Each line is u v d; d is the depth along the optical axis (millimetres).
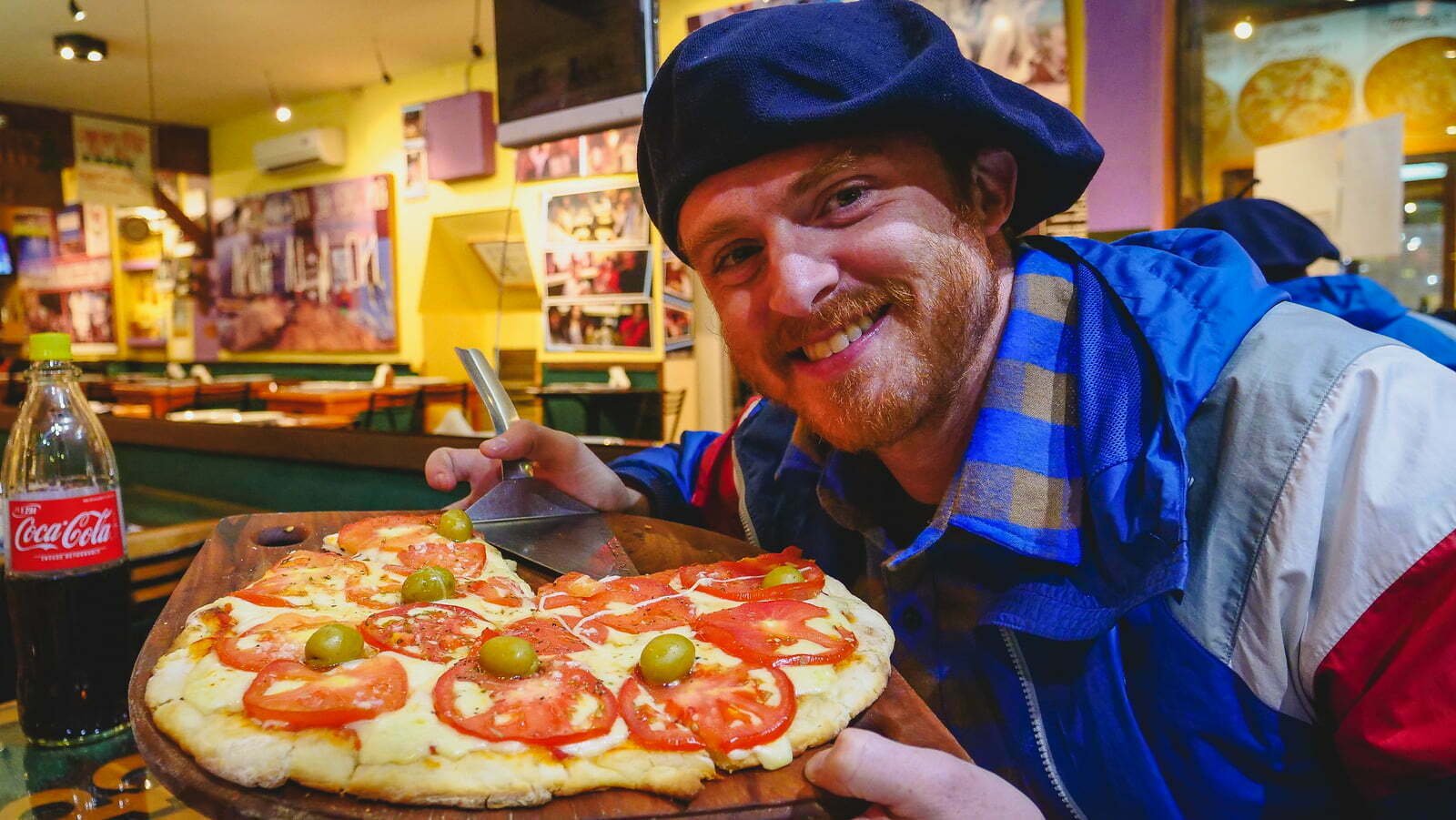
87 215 8164
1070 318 1064
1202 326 986
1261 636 877
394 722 892
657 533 1632
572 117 2512
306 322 6668
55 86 5625
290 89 5910
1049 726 980
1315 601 858
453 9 4328
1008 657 1008
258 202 6797
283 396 5180
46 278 8773
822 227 923
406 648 1096
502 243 5660
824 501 1265
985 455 1004
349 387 5410
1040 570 1007
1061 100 3023
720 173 938
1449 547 773
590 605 1303
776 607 1181
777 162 908
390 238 5953
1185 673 913
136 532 1944
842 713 936
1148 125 3029
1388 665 808
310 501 3008
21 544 1183
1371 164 2619
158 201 6359
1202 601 911
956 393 1067
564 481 1727
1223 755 909
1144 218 3082
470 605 1300
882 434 979
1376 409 847
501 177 5363
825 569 1393
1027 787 1002
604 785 831
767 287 981
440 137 5457
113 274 8156
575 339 5199
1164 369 944
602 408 4887
